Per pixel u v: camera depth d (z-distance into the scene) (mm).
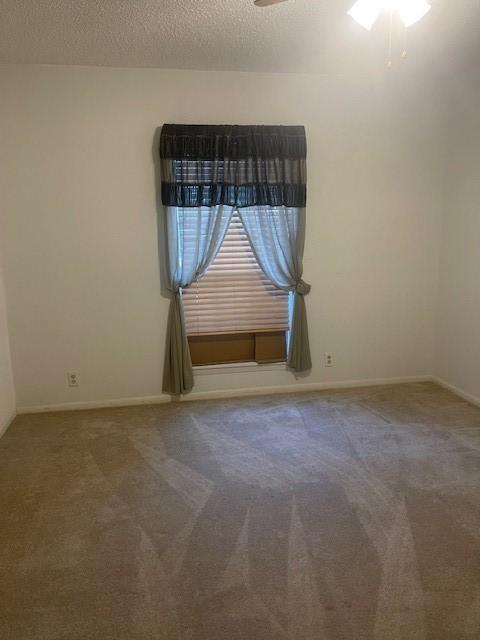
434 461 2746
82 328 3586
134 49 2969
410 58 3170
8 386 3439
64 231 3441
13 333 3506
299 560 1938
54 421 3438
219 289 3717
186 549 2018
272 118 3541
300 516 2234
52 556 1989
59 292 3512
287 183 3521
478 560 1928
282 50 3018
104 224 3477
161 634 1598
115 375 3686
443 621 1635
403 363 4125
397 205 3850
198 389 3828
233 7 2420
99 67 3275
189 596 1760
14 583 1840
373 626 1617
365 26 2297
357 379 4074
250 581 1827
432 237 3961
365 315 3979
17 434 3217
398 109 3699
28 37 2764
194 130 3346
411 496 2387
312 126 3604
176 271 3535
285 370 3924
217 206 3471
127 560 1958
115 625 1638
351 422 3318
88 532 2145
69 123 3316
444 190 3879
